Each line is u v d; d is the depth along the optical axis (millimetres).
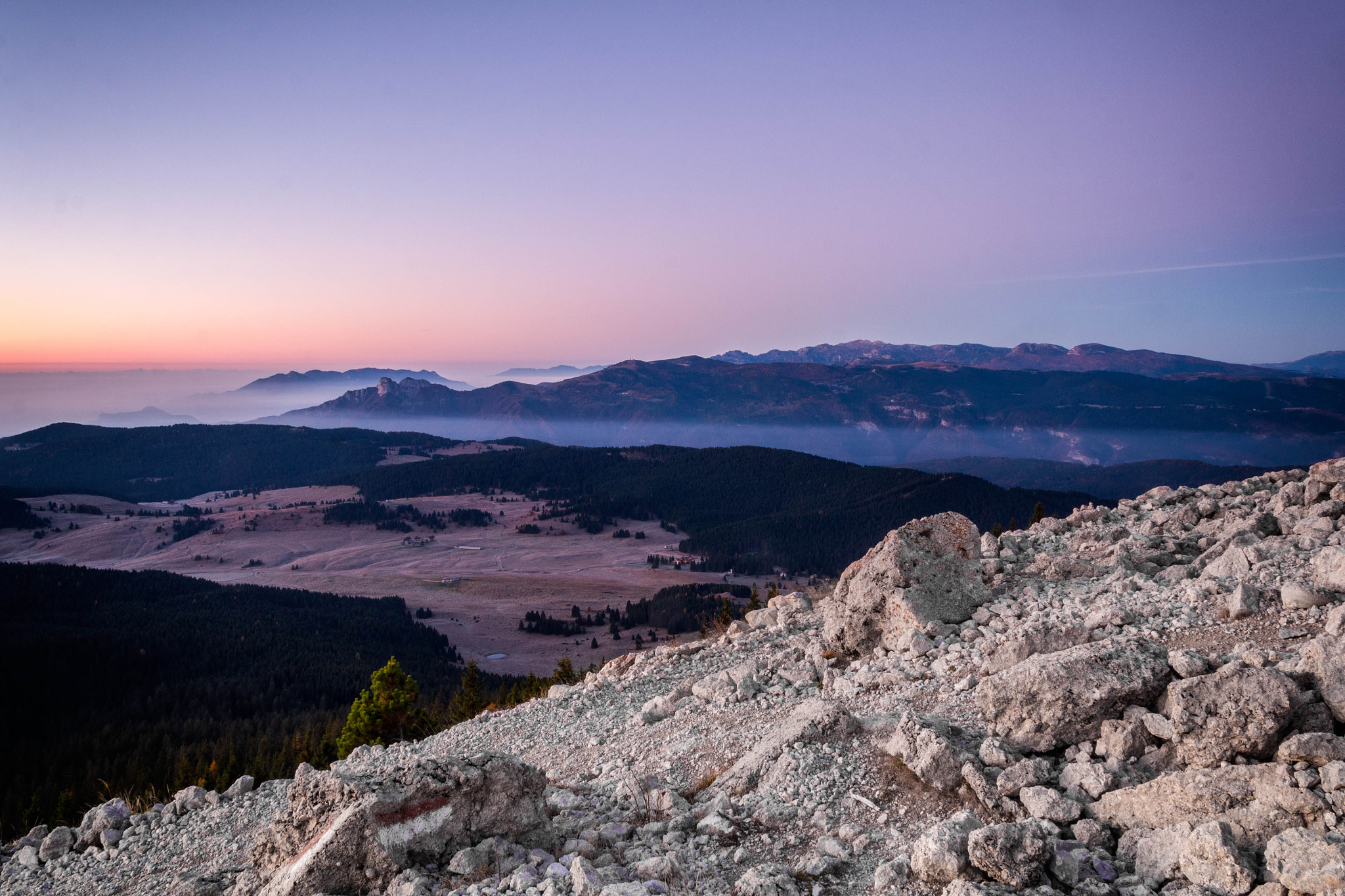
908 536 17625
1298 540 15891
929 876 8227
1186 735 9055
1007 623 15805
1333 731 8523
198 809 16422
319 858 9211
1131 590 15758
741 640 22188
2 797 85562
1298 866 6840
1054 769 9984
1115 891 7809
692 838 10078
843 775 10977
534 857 9641
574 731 17812
